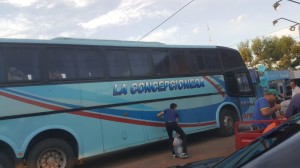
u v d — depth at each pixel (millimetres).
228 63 14312
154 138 11320
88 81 10125
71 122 9633
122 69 10930
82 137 9773
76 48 10117
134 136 10844
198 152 11391
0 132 8516
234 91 14242
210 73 13484
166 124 10977
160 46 12117
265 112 8398
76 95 9828
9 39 9047
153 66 11711
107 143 10227
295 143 2875
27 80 9078
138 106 11078
